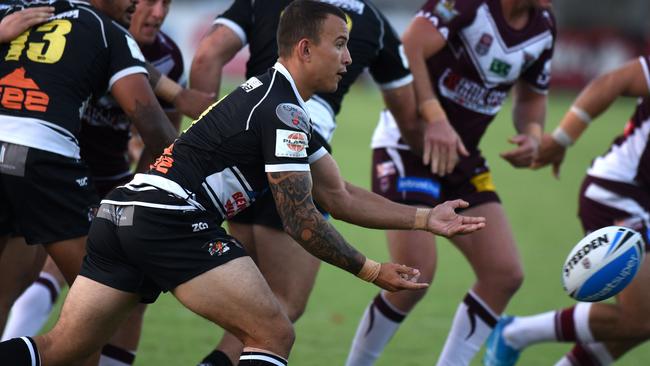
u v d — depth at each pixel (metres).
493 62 18.45
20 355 12.56
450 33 18.11
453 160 17.56
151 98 14.77
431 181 18.75
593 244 14.89
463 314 18.03
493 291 17.89
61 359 12.88
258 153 12.71
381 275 12.89
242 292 12.46
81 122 16.42
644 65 18.52
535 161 20.08
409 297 17.86
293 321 16.30
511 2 18.19
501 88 18.92
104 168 17.52
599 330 18.02
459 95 18.77
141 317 16.69
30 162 14.20
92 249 12.95
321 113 16.62
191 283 12.50
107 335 13.09
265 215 16.11
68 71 14.46
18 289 16.61
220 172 12.73
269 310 12.58
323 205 13.87
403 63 17.62
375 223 13.72
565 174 51.59
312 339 21.78
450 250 33.44
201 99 15.88
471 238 18.16
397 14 98.75
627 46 93.06
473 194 18.81
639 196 18.59
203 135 12.70
